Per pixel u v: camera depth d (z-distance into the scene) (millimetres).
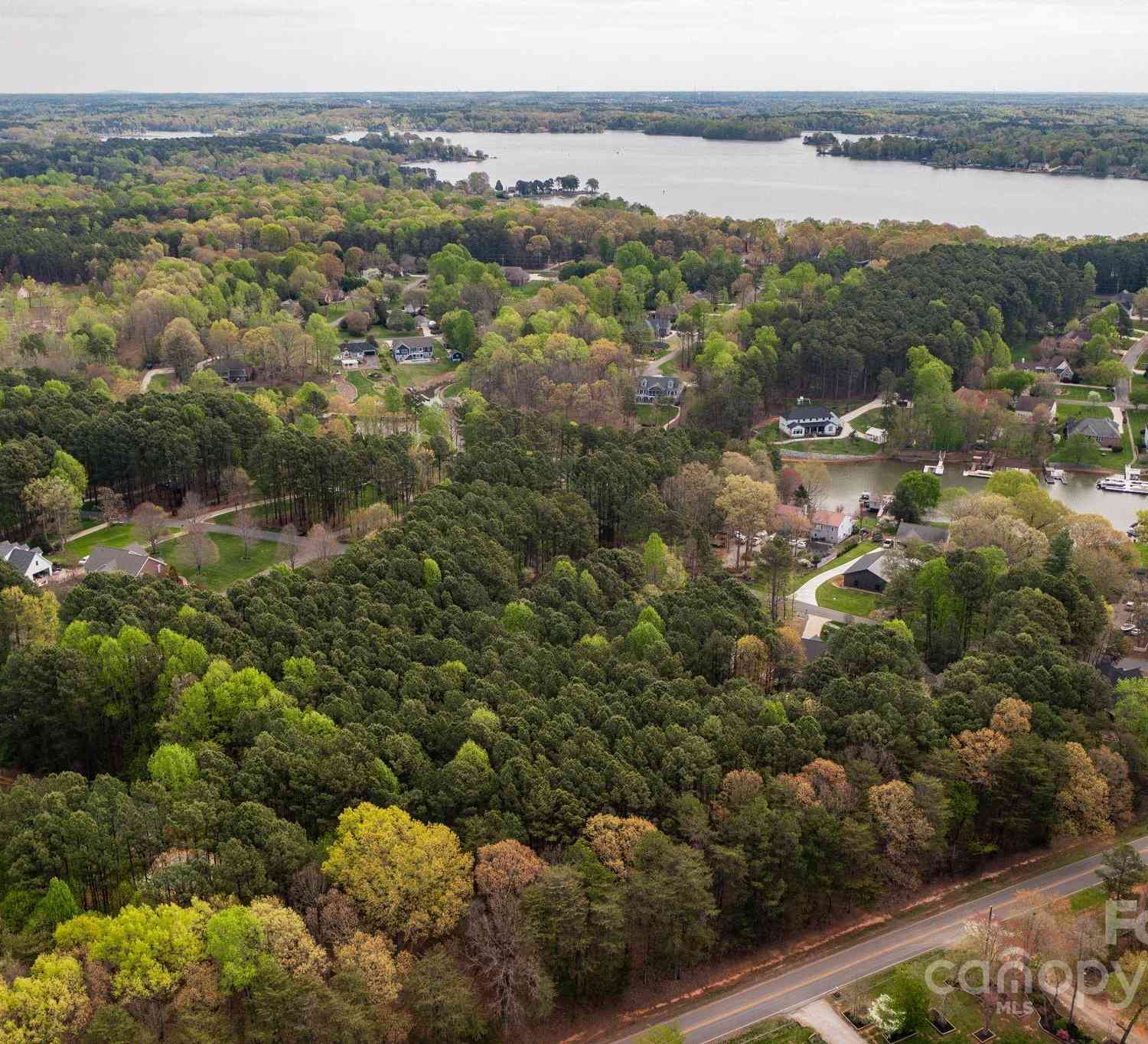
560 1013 85375
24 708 111000
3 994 70000
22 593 130625
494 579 145125
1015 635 124812
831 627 144250
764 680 128375
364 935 79812
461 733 101812
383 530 161375
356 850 85500
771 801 96125
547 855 90438
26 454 177625
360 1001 76125
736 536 188625
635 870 87375
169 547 178875
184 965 75500
